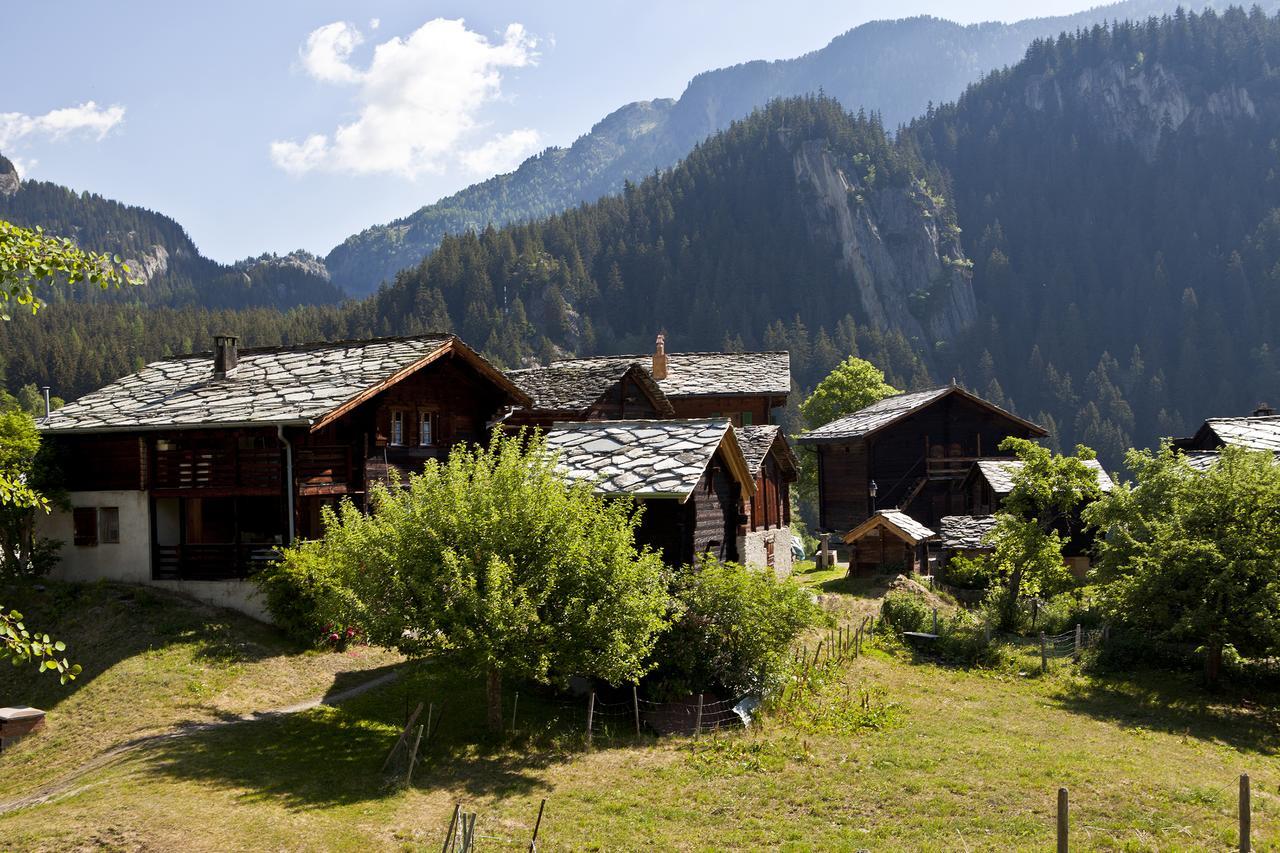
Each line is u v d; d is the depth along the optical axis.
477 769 16.02
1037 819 14.38
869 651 26.34
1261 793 16.42
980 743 18.47
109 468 26.94
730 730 18.69
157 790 14.28
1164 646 27.45
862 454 50.44
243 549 25.50
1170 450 30.17
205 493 25.50
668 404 39.81
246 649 22.36
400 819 13.65
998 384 157.88
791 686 20.91
